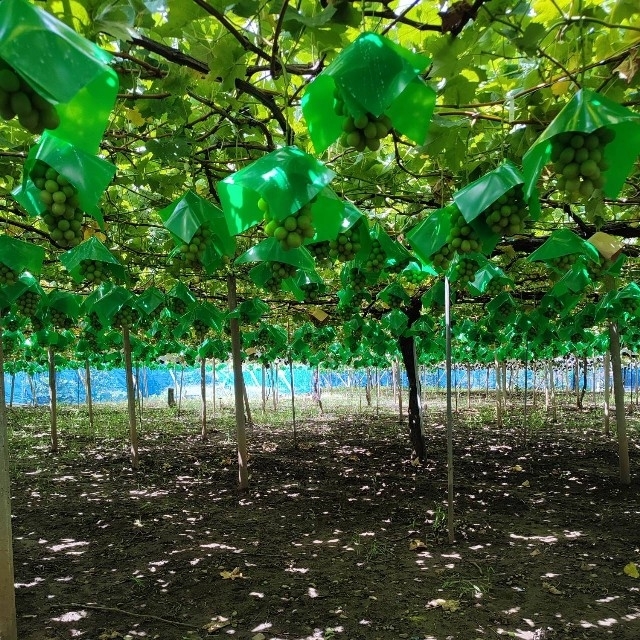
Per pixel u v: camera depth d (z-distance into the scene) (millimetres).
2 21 821
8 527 2648
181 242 1949
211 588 4129
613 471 8430
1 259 2574
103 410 19953
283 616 3682
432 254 1867
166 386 31594
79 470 8648
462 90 2355
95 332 7527
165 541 5223
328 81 1234
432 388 30609
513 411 17969
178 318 6684
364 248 1864
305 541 5207
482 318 8719
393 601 3895
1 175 3295
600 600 3908
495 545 5078
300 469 8617
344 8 1681
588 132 1198
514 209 1558
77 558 4785
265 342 9180
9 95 895
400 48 1143
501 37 2365
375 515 6055
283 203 1238
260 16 1905
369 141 1242
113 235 5215
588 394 25656
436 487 7375
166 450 10633
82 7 1534
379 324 9719
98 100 984
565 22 1765
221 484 7598
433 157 2871
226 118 2854
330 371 29297
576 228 4441
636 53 2006
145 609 3795
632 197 3713
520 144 2625
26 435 12922
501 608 3787
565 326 7699
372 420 16281
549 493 7047
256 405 22578
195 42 2088
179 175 3656
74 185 1211
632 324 8031
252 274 2572
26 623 3596
